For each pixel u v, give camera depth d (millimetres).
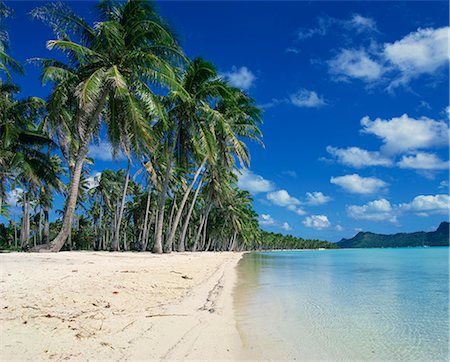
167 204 54469
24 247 31656
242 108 32250
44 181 25672
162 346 5398
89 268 12594
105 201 50875
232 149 31828
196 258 27906
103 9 19969
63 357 4555
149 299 9016
